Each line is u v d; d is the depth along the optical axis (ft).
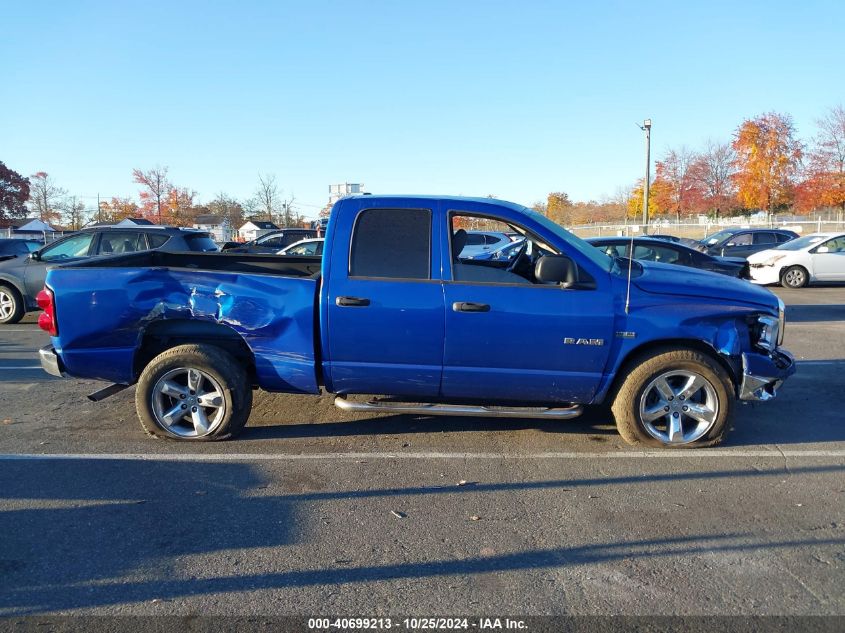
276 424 18.42
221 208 196.54
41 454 16.05
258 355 16.39
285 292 16.03
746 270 34.60
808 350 28.37
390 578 10.52
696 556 11.16
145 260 20.67
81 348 16.58
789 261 54.60
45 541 11.70
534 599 9.93
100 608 9.72
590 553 11.27
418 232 15.90
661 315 15.48
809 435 17.39
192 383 16.74
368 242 15.92
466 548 11.46
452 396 16.52
